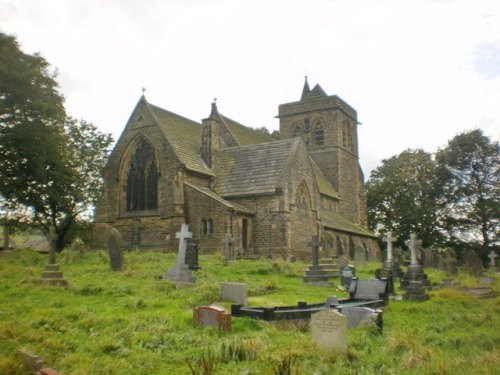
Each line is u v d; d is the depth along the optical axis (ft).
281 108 242.99
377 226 272.31
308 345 36.88
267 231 139.74
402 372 32.55
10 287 66.69
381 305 61.57
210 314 44.70
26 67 137.69
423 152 268.62
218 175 154.10
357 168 249.75
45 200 152.15
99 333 41.60
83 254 116.26
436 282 94.48
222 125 178.29
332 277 102.68
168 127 150.82
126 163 148.25
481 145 245.04
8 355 33.76
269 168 147.23
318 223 158.61
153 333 41.22
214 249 130.82
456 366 34.24
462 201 247.91
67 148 161.48
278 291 74.43
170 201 137.39
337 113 231.30
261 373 31.09
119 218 145.79
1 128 136.36
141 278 78.69
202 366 32.53
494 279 122.11
